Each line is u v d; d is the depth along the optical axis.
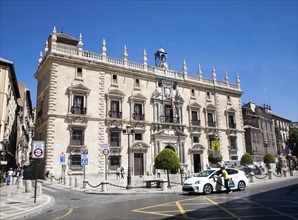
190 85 49.47
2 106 33.72
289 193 16.84
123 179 34.97
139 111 42.62
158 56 49.94
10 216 10.92
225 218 9.58
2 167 31.52
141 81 43.72
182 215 10.31
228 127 52.69
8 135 38.22
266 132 68.50
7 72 34.94
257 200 14.02
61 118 35.50
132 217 10.16
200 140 48.22
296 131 68.00
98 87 39.22
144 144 41.12
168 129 44.34
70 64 37.69
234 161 45.78
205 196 16.44
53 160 33.88
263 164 55.00
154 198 16.22
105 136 38.28
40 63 41.97
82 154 24.61
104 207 12.98
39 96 41.69
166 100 45.53
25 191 20.39
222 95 53.84
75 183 25.47
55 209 13.01
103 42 41.25
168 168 24.17
